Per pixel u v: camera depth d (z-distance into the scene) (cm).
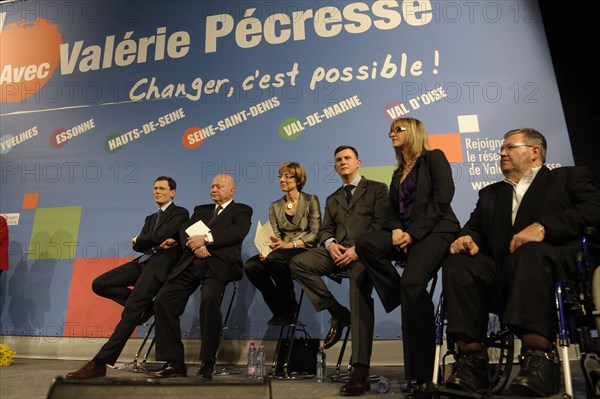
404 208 251
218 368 354
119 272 354
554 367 177
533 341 181
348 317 287
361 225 290
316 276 288
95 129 446
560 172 216
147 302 312
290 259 304
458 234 239
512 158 224
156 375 293
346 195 304
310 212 334
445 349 326
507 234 214
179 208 359
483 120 377
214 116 421
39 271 426
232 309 382
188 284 308
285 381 285
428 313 221
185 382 137
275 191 399
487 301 208
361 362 244
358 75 402
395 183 261
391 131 263
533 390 171
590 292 188
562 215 196
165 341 296
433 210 236
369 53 404
